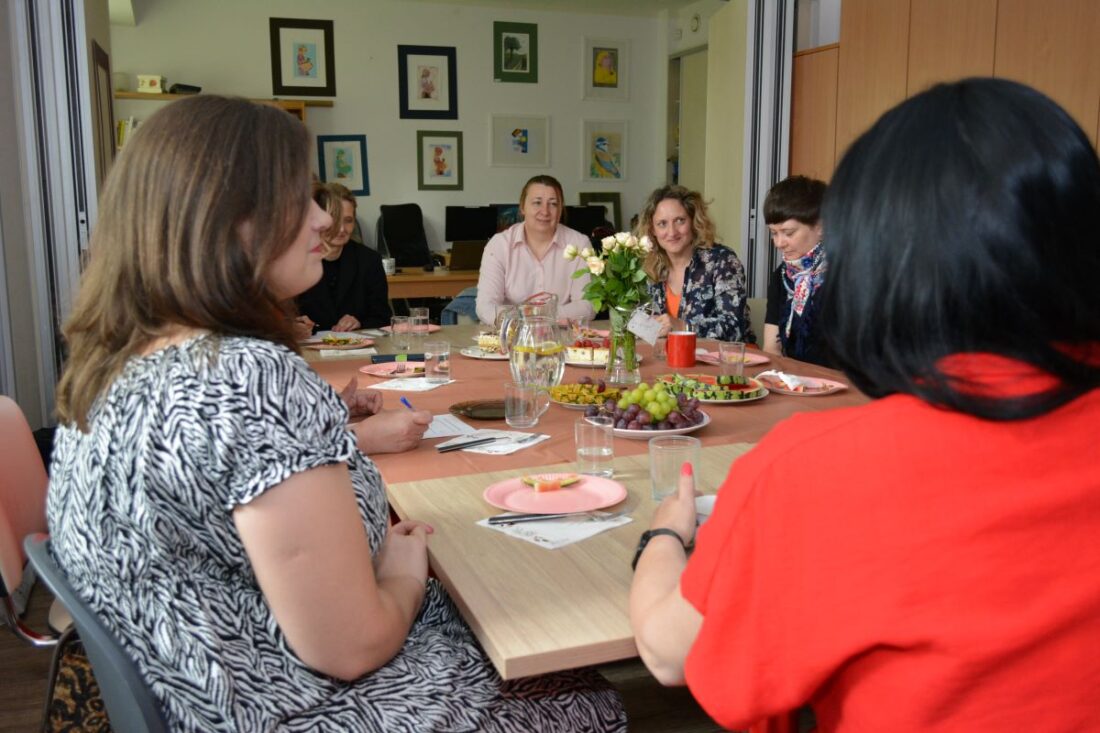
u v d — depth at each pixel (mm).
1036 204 644
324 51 7438
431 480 1584
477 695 1114
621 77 8164
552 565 1197
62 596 909
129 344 982
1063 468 664
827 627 692
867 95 4695
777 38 5172
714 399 2170
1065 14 3680
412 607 1120
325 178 7613
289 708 964
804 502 704
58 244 4145
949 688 668
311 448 921
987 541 659
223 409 908
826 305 752
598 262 2494
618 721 1207
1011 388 656
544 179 4086
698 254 3662
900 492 675
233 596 956
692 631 817
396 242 7387
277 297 1047
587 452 1609
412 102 7688
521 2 7688
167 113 1002
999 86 689
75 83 4074
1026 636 650
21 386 4059
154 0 7023
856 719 724
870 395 751
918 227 673
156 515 917
